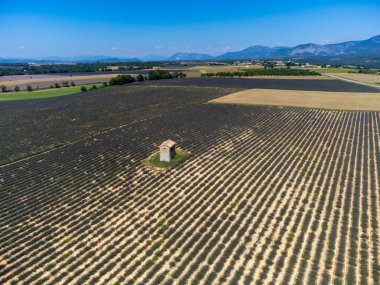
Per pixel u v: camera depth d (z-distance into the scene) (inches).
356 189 798.5
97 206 749.3
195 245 586.6
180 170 952.9
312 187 817.5
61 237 625.9
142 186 850.8
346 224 641.6
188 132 1391.5
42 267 538.0
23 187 860.0
